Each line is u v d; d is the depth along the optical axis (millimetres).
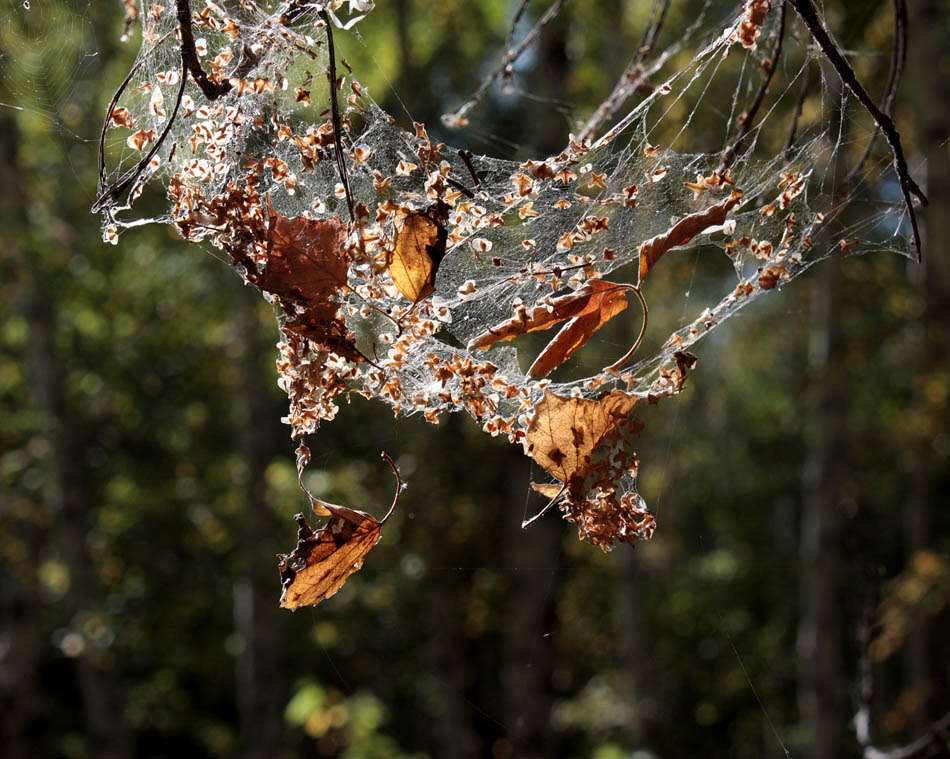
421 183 2018
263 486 8750
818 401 7465
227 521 10078
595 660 13227
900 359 9656
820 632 7117
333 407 1559
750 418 14742
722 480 15227
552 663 7645
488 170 2254
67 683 12281
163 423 10164
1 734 8516
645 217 2160
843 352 7301
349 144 1883
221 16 1625
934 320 4059
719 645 13336
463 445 8883
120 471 10094
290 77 1917
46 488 9102
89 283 8719
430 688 10117
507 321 1603
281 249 1458
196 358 9961
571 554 10336
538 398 1644
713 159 2838
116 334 9617
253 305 8648
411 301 1525
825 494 7258
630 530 1528
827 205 2824
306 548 1513
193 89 1884
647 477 12234
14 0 2695
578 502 1539
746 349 11633
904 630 6191
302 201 1943
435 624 9016
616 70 6965
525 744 7406
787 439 15102
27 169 8578
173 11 1717
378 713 8391
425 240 1482
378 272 1465
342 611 9820
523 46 2725
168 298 9375
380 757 7969
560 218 2100
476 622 9703
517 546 7848
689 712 13234
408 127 4965
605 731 11977
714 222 1628
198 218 1444
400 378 1800
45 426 8648
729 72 4668
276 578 8992
